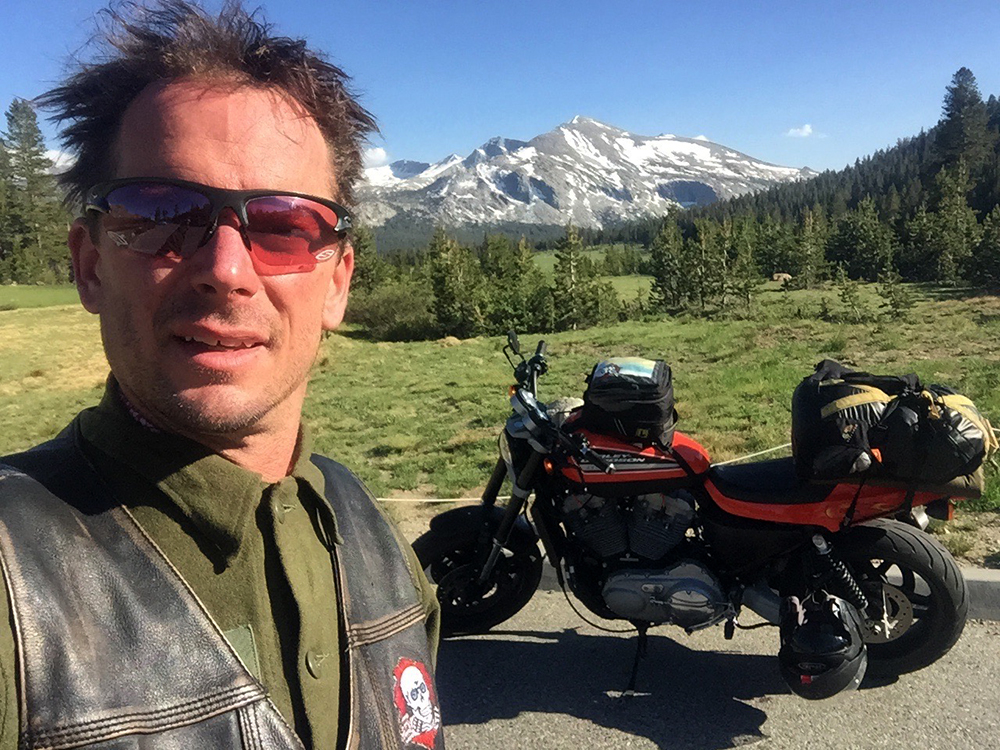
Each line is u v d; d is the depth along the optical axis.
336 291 1.22
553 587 4.33
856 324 19.45
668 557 3.35
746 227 64.62
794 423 3.18
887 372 11.71
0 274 71.69
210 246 0.91
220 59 0.98
